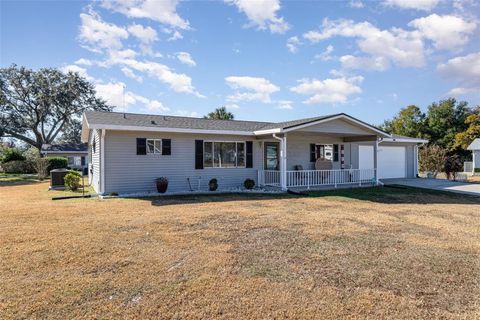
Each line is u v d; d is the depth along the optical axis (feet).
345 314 10.03
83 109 130.21
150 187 42.04
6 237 18.65
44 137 127.65
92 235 19.16
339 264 14.55
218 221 23.48
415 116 129.49
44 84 121.60
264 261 14.87
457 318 9.83
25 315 9.80
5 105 116.47
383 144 64.69
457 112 122.52
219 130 44.83
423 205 32.94
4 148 126.72
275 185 48.96
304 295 11.35
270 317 9.81
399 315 10.00
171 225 21.99
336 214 26.96
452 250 16.70
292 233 20.08
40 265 14.08
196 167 45.03
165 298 11.01
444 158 71.36
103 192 39.09
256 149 49.83
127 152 40.52
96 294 11.28
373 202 34.83
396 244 17.76
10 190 49.01
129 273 13.21
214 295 11.28
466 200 37.17
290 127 43.21
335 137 57.11
